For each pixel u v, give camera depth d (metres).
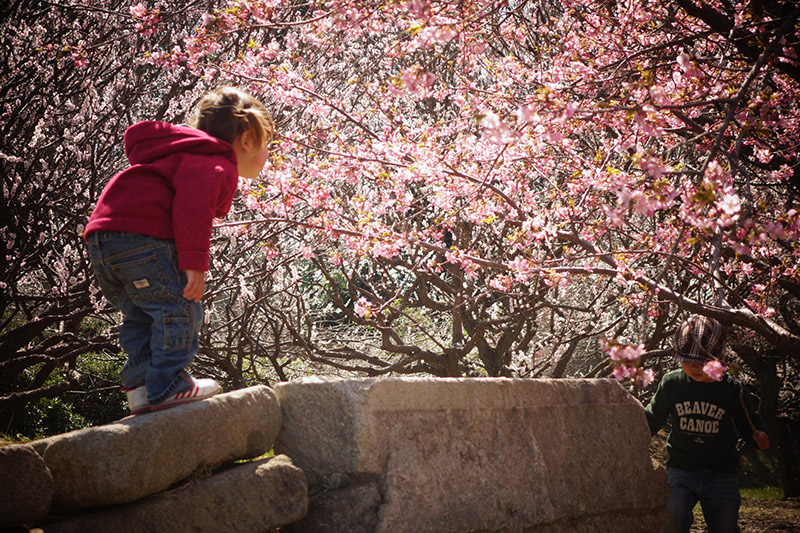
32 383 7.67
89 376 9.70
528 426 3.26
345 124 6.17
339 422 2.68
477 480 2.95
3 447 2.00
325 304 9.88
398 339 7.36
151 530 2.22
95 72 6.35
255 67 4.29
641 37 4.50
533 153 4.02
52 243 6.13
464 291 7.12
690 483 3.96
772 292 4.33
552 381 3.51
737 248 2.40
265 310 7.50
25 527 2.02
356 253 4.41
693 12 3.55
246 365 9.84
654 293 2.61
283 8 4.46
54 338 6.50
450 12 3.46
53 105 6.06
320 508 2.66
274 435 2.74
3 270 6.05
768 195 5.05
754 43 3.30
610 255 3.55
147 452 2.22
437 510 2.76
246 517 2.42
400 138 4.08
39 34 6.18
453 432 2.93
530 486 3.15
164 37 6.76
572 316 7.57
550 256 5.36
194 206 2.51
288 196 3.99
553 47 5.51
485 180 3.84
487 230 6.90
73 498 2.13
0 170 5.55
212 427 2.43
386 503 2.61
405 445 2.74
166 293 2.51
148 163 2.61
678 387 3.99
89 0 6.18
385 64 6.87
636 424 3.85
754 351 9.12
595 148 5.72
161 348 2.49
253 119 2.92
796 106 4.28
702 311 3.49
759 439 3.79
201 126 2.89
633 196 2.32
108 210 2.53
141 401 2.54
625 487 3.64
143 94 7.09
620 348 2.13
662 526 3.87
